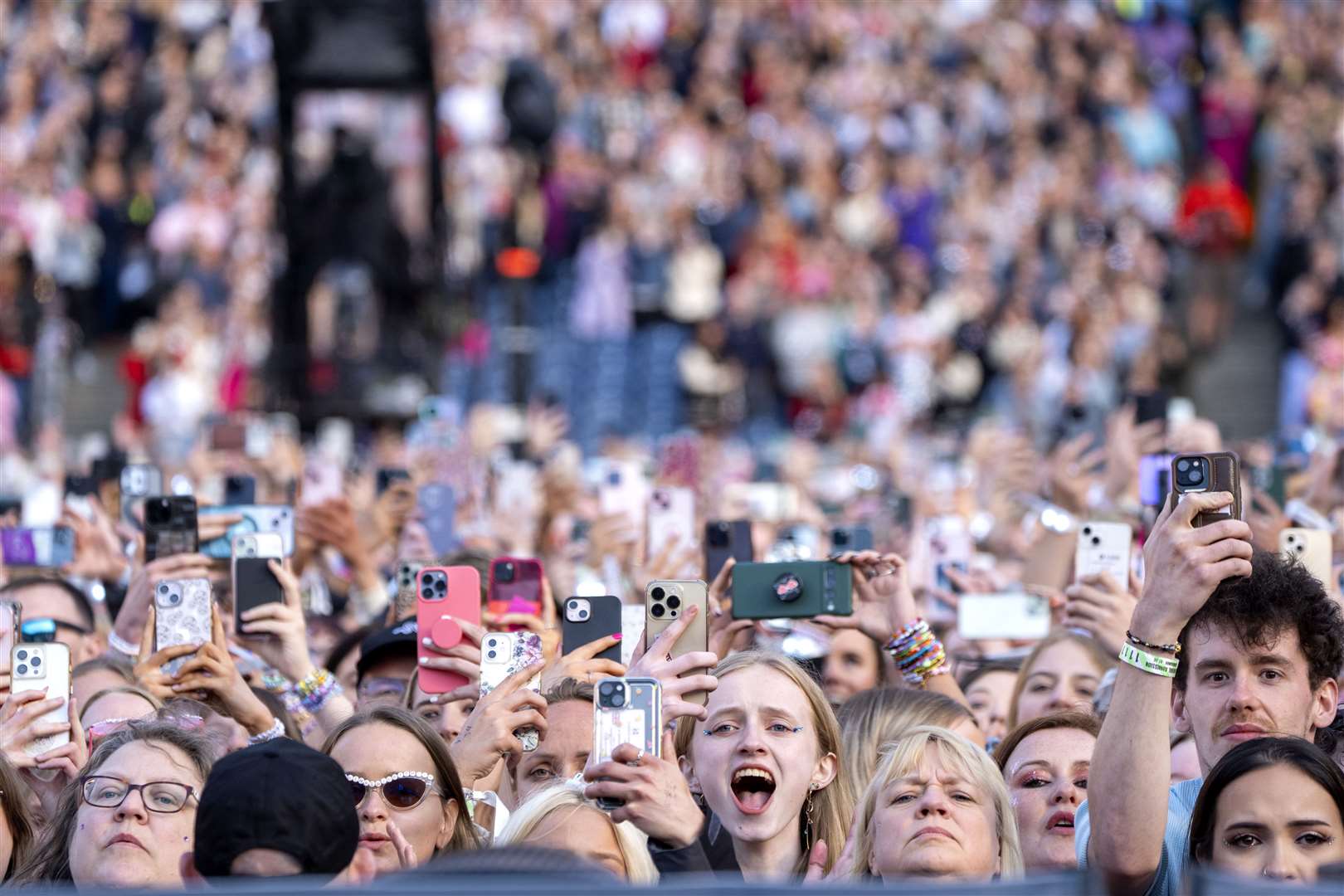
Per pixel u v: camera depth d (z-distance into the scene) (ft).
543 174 274.98
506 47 304.91
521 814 64.23
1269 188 280.51
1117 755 55.83
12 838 68.33
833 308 272.92
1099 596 79.36
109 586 106.01
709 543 91.97
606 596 74.23
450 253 232.32
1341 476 108.27
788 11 338.75
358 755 67.36
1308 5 310.04
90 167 284.20
